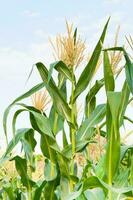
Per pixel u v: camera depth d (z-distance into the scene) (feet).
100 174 12.89
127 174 12.83
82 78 14.19
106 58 12.96
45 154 14.42
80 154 15.88
